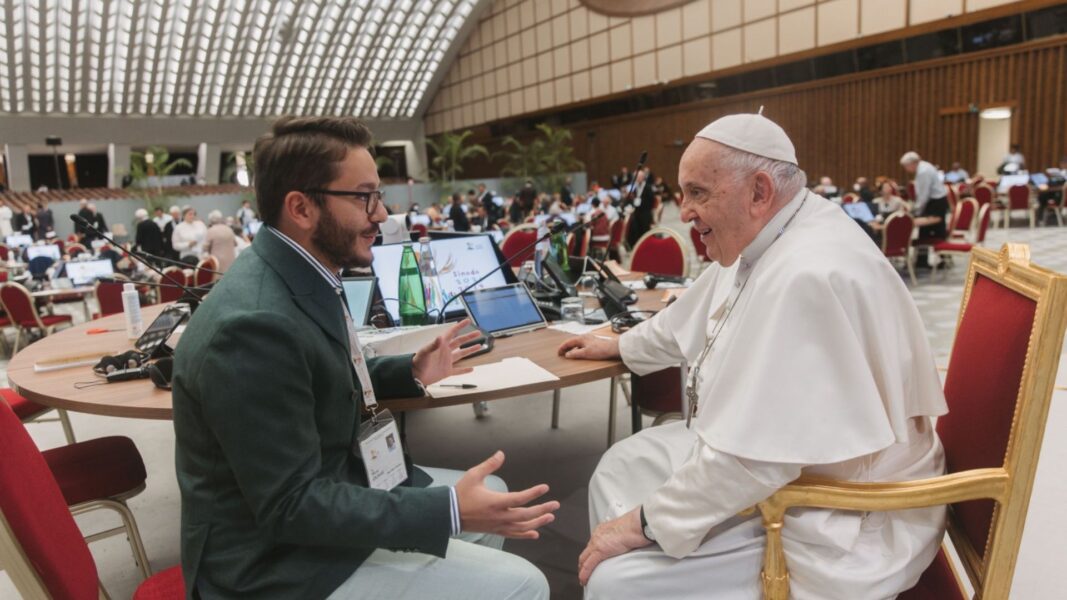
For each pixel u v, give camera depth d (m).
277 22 21.89
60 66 20.86
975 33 12.30
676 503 1.17
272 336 0.95
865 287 1.12
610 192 13.45
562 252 2.86
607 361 1.71
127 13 19.70
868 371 1.08
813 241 1.19
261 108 25.36
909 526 1.15
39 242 10.57
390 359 1.49
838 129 14.62
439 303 2.35
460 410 3.46
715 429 1.14
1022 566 1.86
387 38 23.98
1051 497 2.21
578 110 20.41
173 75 22.72
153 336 1.84
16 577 0.94
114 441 1.82
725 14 15.97
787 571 1.14
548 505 1.04
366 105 26.62
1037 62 11.77
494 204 14.04
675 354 1.64
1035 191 9.97
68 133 22.80
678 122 17.67
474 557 1.13
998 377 1.11
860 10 13.70
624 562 1.22
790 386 1.08
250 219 14.36
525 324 2.11
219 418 0.93
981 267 1.31
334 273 1.13
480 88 24.52
